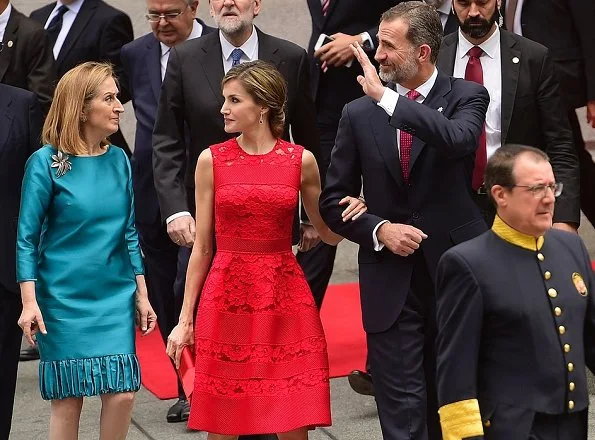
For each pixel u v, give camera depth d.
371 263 10.09
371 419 12.53
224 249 10.15
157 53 13.21
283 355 10.05
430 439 10.21
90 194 10.50
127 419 10.63
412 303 9.98
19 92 11.45
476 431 7.95
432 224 9.94
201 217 10.26
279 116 10.15
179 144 11.64
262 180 10.05
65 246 10.51
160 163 11.55
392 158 9.95
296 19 18.88
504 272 8.09
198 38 11.70
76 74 10.49
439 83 10.04
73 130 10.48
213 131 11.43
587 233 18.03
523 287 8.06
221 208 10.09
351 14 13.50
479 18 10.94
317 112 13.62
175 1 12.77
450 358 8.09
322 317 15.88
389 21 9.87
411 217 9.96
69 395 10.47
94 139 10.62
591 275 8.37
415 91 10.03
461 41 11.30
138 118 13.21
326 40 13.45
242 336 10.02
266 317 10.02
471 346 8.04
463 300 8.09
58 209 10.48
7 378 11.51
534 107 11.18
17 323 11.47
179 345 10.32
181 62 11.55
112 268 10.59
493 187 8.08
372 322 10.06
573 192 11.17
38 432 12.56
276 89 10.04
